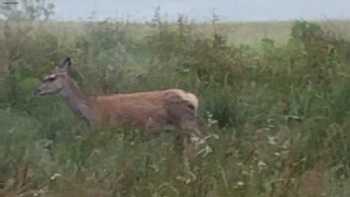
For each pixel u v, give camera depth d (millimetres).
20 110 16766
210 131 15477
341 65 18375
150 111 16250
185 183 10883
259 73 18500
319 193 10922
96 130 14742
